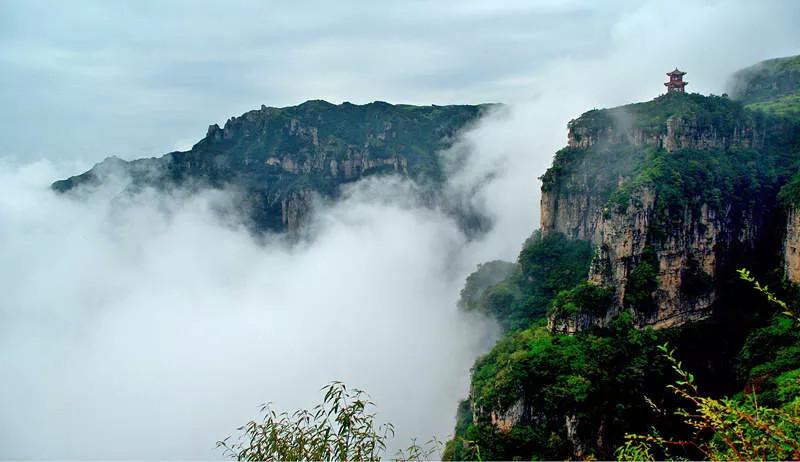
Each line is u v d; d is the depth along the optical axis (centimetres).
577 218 8825
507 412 5594
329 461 1209
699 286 6969
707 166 7394
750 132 8231
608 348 5888
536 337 6519
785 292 6425
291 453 1232
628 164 7969
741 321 6712
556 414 5444
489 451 5444
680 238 6806
